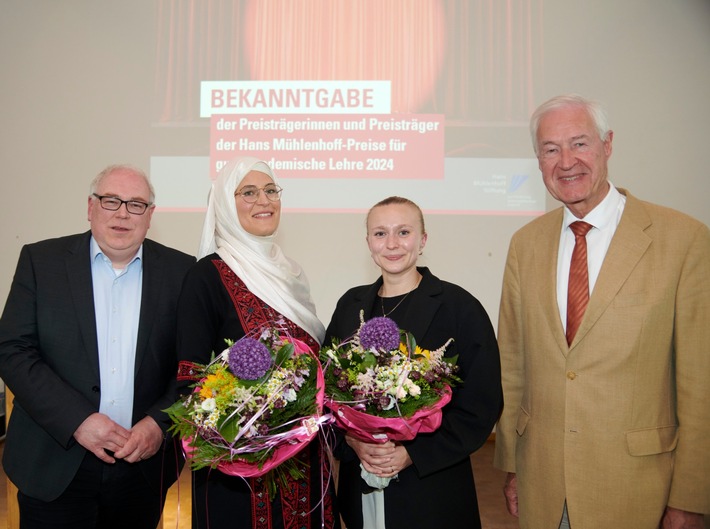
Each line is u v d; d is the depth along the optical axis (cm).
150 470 181
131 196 178
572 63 424
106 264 187
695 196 422
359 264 428
